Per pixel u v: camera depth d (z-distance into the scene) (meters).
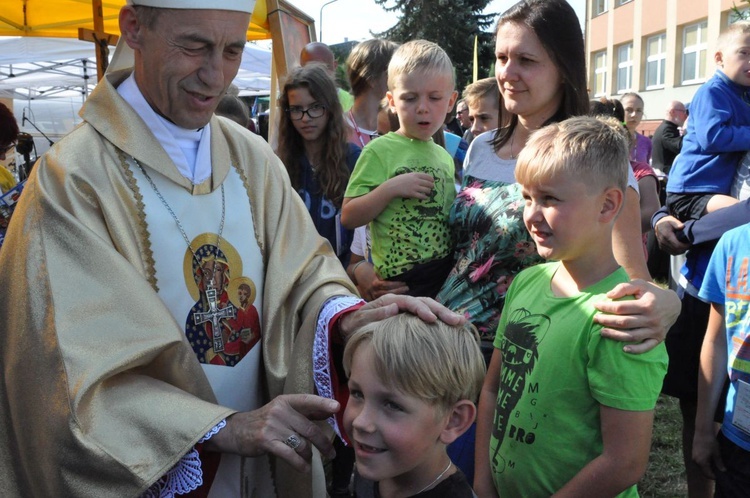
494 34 2.36
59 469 1.60
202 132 1.98
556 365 1.84
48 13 6.87
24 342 1.66
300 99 3.63
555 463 1.84
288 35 5.88
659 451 4.02
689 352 2.92
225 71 1.82
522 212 2.25
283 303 2.03
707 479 2.90
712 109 3.40
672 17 20.72
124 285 1.71
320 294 2.00
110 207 1.79
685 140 3.62
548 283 2.00
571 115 2.28
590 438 1.82
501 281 2.31
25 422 1.67
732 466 2.28
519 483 1.90
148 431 1.61
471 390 1.58
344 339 1.85
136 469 1.57
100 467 1.57
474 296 2.35
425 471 1.59
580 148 1.76
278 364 2.00
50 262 1.68
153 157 1.87
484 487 2.03
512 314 2.04
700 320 2.91
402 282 2.73
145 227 1.85
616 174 1.78
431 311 1.62
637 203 2.08
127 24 1.83
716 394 2.43
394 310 1.69
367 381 1.54
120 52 1.96
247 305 2.00
